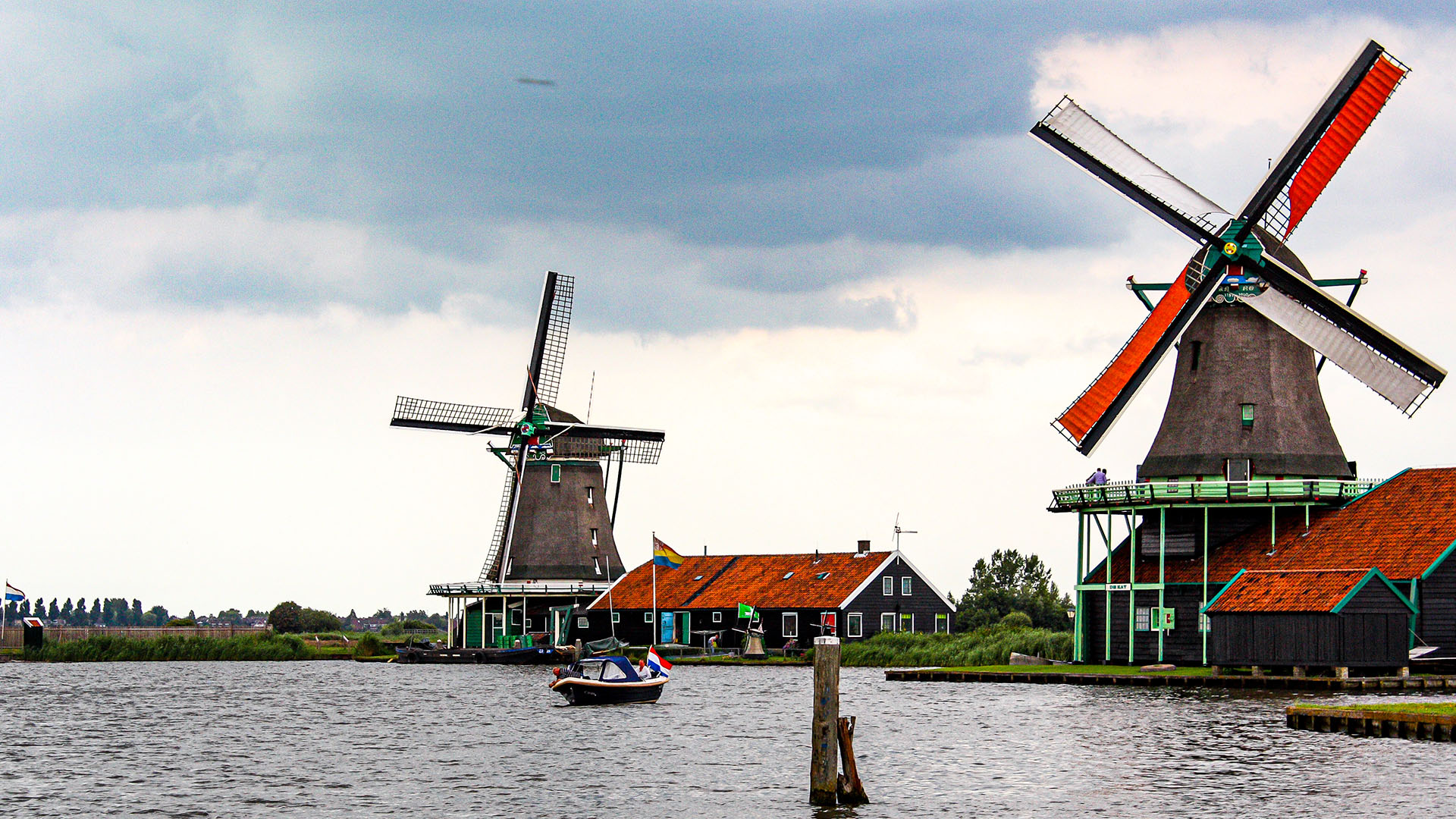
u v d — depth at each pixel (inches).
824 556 3932.1
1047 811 1343.5
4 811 1403.8
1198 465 2652.6
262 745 1857.8
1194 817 1309.1
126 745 1871.3
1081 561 2819.9
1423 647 2347.4
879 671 3171.8
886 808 1370.6
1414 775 1461.6
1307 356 2684.5
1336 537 2532.0
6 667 3811.5
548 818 1358.3
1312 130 2541.8
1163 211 2603.3
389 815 1378.0
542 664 3828.7
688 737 1902.1
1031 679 2583.7
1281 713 1955.0
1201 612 2628.0
